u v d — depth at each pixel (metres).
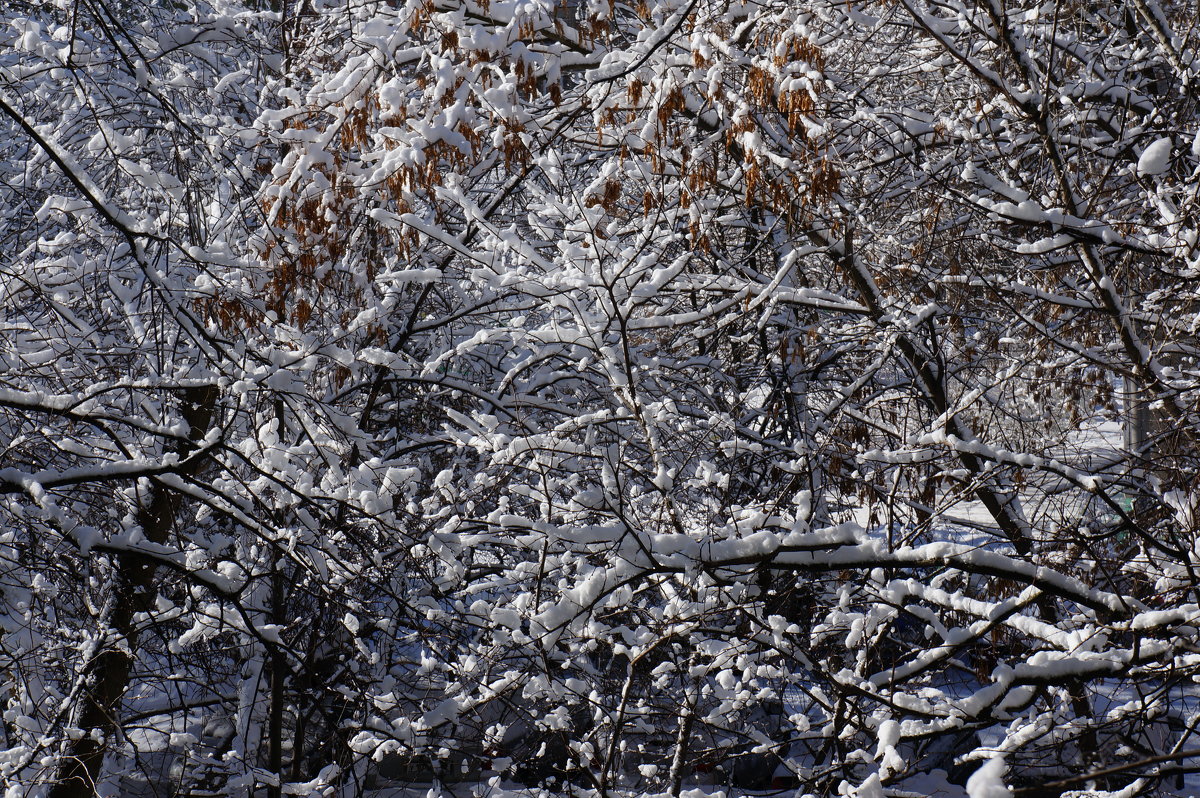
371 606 8.91
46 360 7.91
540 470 6.69
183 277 8.41
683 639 7.85
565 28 9.25
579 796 7.34
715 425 8.36
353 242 9.48
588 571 7.36
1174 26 9.42
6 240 9.14
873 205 9.55
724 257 10.92
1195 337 8.85
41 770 7.45
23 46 7.51
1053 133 7.83
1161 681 6.32
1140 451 8.34
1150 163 6.60
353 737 8.53
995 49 8.95
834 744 6.81
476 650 7.78
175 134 7.94
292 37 10.28
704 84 8.60
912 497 8.75
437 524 8.60
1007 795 3.97
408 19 8.40
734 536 6.91
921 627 8.20
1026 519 8.61
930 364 9.77
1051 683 5.71
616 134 8.72
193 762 8.74
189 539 9.15
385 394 11.08
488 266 7.82
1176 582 6.54
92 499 8.60
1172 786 8.62
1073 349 8.06
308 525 8.20
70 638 8.49
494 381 11.25
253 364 8.12
